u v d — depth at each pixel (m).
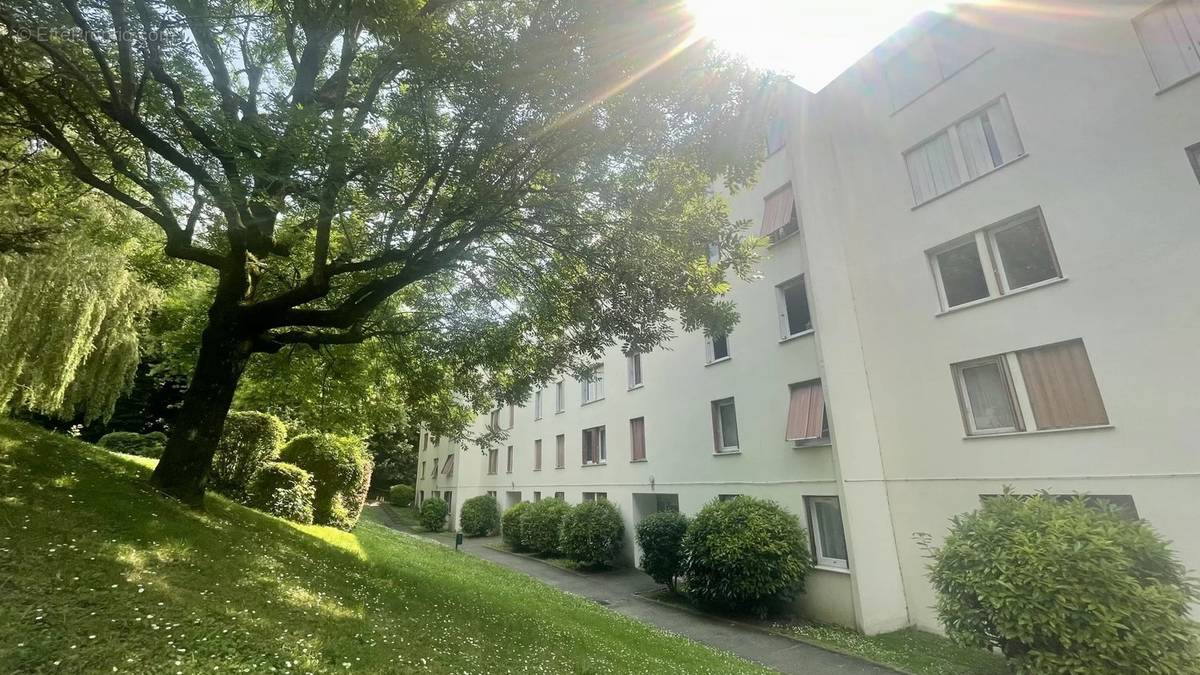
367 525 19.27
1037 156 9.65
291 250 8.38
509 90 5.24
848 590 10.23
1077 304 8.82
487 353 9.41
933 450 10.43
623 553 17.84
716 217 7.62
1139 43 8.66
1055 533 6.95
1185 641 6.04
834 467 10.84
